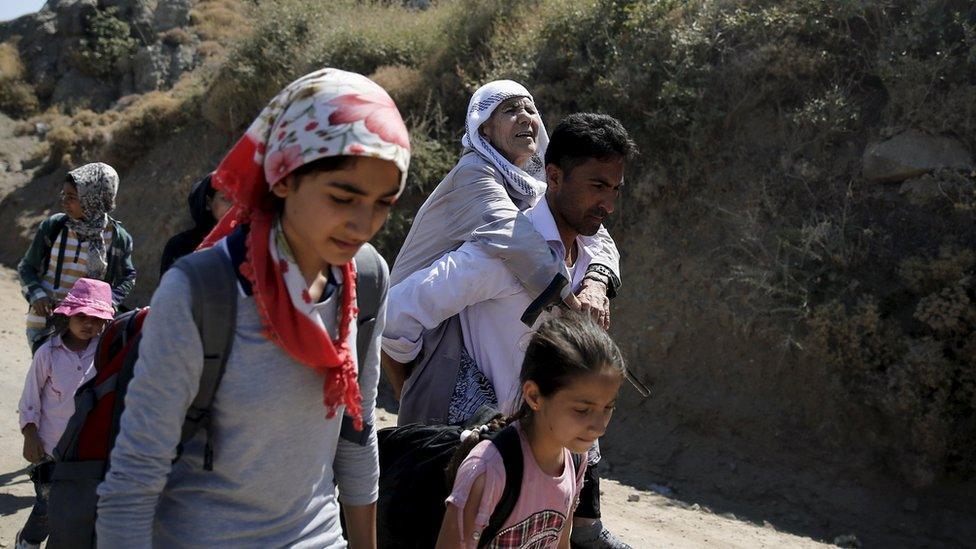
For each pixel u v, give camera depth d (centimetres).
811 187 840
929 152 788
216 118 1680
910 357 714
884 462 723
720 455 784
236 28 2267
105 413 222
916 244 767
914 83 807
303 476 219
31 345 596
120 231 612
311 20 1623
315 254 209
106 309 496
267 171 202
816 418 757
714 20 961
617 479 779
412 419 339
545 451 256
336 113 194
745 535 651
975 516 679
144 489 200
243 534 212
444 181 364
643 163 958
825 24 895
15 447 703
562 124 338
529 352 254
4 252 1888
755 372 799
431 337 339
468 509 252
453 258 330
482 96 375
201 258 202
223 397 205
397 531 299
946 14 830
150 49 2281
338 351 216
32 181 2036
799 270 792
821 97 878
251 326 204
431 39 1395
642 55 994
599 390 244
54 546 220
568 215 338
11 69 2353
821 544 659
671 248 905
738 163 894
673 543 596
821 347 756
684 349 849
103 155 1892
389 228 1127
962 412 708
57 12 2447
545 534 265
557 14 1124
